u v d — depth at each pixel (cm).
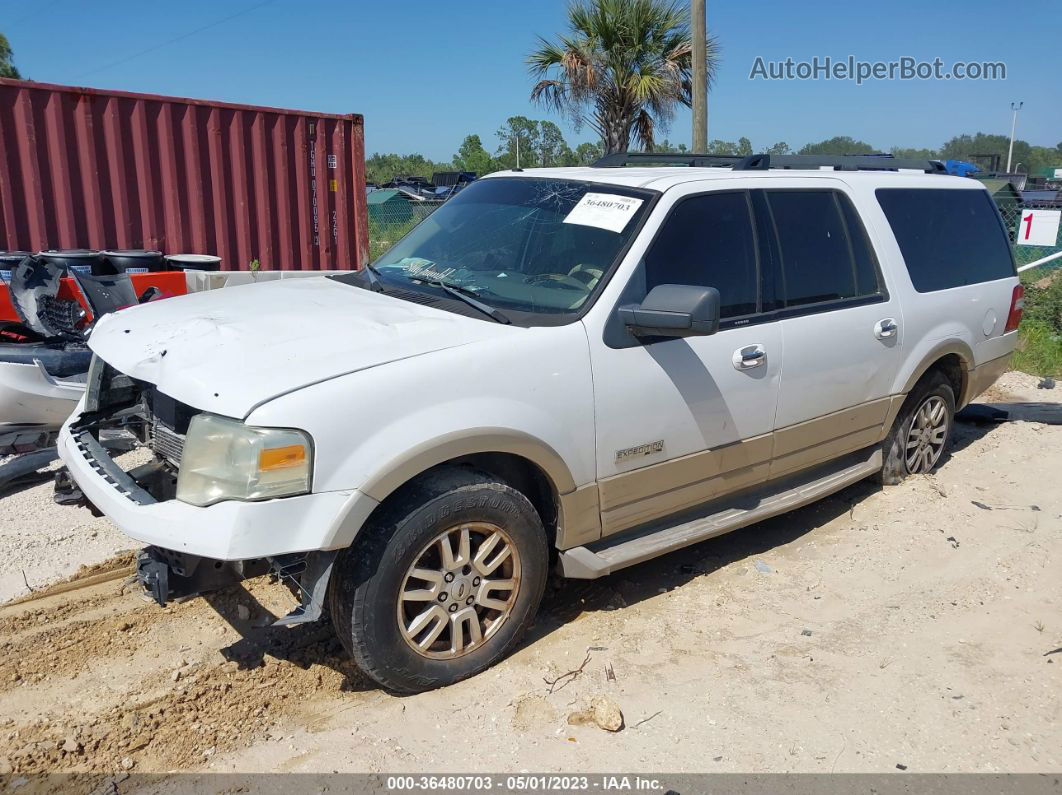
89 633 380
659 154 528
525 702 336
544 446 345
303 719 326
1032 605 420
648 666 365
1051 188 2702
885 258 501
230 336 331
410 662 328
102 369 389
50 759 299
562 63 1455
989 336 591
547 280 384
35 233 816
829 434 480
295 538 292
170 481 347
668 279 390
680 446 398
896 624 402
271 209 970
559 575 408
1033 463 619
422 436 311
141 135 861
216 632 384
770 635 392
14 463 519
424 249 440
